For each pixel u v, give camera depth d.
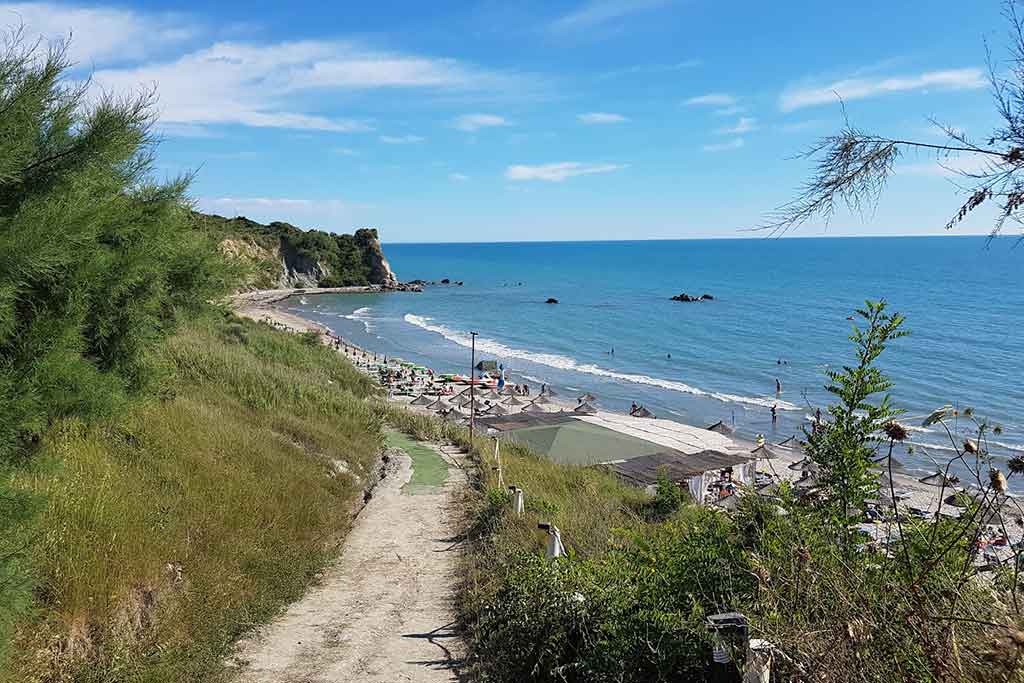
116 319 9.16
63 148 6.39
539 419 25.95
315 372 29.41
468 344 69.44
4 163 5.45
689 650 4.36
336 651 7.00
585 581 6.30
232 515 9.37
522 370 56.66
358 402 21.47
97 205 6.60
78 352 7.46
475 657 6.68
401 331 78.25
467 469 15.56
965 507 3.37
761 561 4.02
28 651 5.46
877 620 2.99
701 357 61.16
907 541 3.64
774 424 40.53
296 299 111.62
